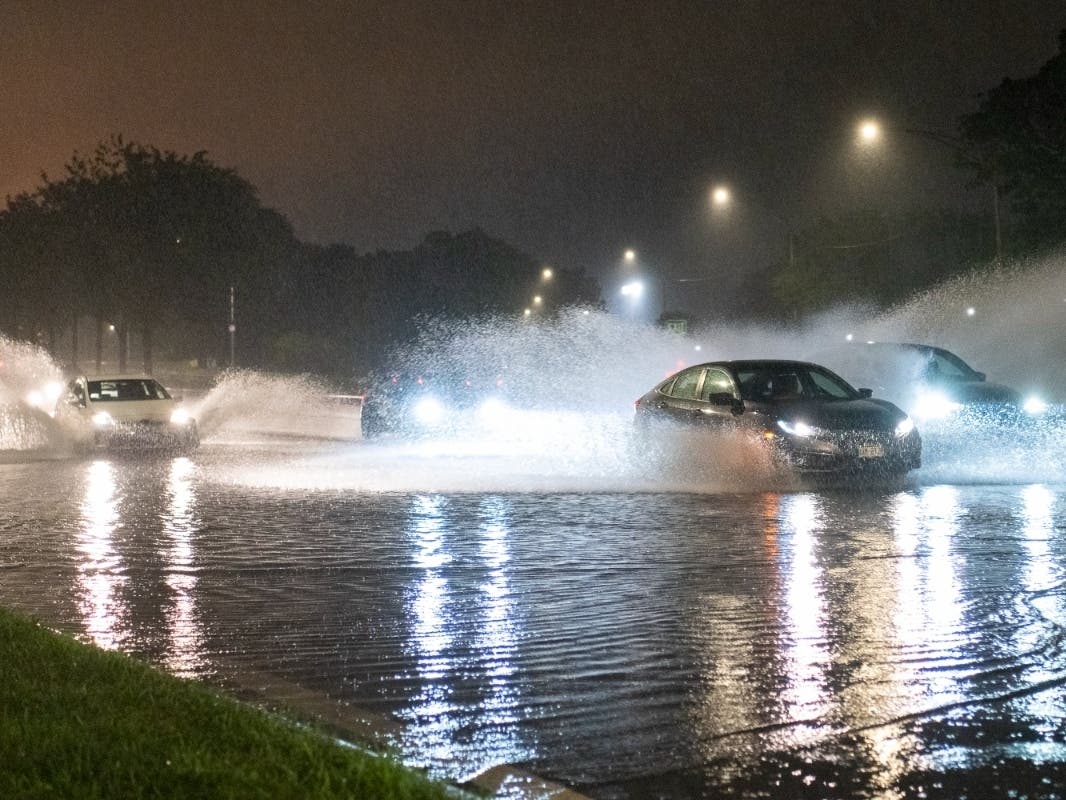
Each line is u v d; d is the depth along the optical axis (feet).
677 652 35.40
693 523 60.39
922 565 48.49
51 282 310.86
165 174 309.01
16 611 39.63
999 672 32.91
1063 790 24.27
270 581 46.62
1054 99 157.99
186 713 27.09
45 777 22.89
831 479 76.43
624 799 24.00
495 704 30.50
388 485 79.05
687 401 82.84
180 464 97.19
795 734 27.89
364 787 22.30
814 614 40.14
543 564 49.65
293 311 367.25
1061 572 46.88
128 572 48.55
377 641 37.17
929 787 24.48
